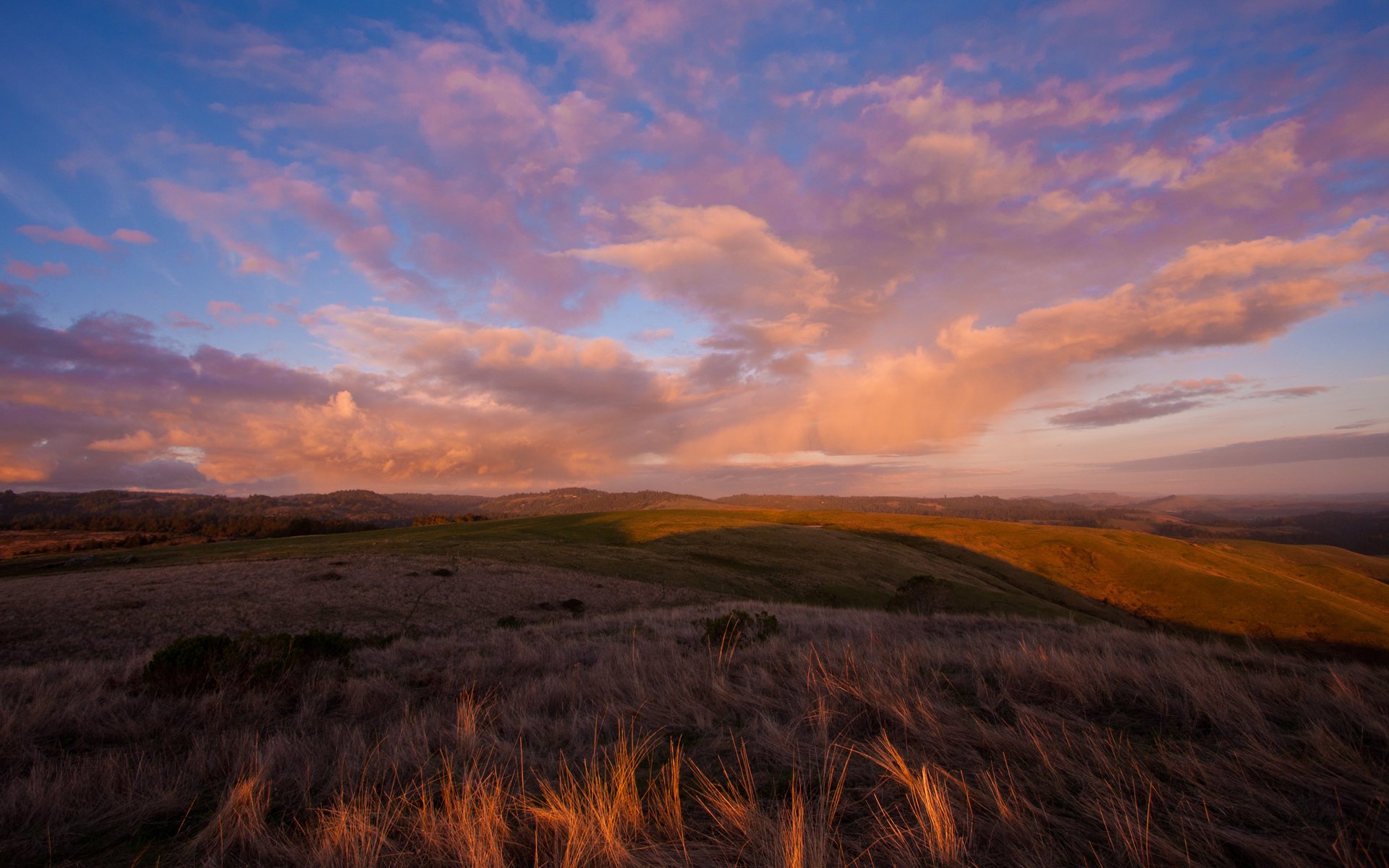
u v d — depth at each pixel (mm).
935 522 98750
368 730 6047
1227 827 2744
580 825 2951
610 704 5883
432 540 65688
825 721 4492
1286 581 64625
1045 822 2896
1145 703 4809
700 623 13766
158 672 7734
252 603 31516
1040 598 59344
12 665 21656
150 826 3668
